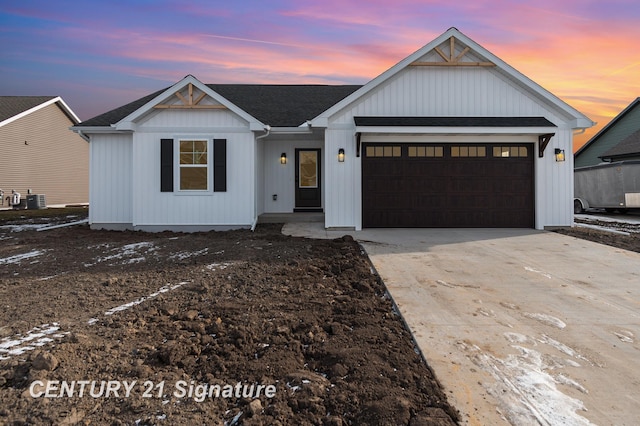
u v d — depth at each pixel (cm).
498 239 903
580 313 450
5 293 501
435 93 1068
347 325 410
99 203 1123
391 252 756
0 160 2173
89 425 236
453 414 254
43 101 2469
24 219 1507
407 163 1073
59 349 322
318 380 294
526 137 1069
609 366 327
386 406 258
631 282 571
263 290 521
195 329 386
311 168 1330
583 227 1126
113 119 1156
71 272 620
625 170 1531
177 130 1064
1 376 284
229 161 1072
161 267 652
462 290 529
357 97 1046
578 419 253
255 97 1421
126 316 420
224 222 1074
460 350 352
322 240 893
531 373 313
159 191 1067
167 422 241
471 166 1076
